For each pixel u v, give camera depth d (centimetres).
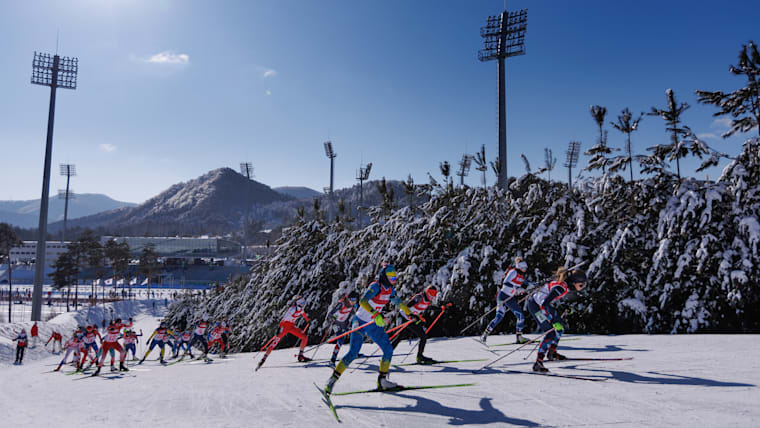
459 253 1438
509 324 1355
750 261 1102
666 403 419
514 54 2469
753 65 1341
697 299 1170
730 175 1221
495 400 461
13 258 16462
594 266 1242
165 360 2147
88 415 509
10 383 1239
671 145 1330
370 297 519
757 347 737
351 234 1944
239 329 2558
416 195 1798
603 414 391
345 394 529
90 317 5572
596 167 1445
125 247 10288
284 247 2183
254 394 574
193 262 15075
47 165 4259
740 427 338
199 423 421
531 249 1377
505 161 2434
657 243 1280
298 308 1017
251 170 7431
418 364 780
